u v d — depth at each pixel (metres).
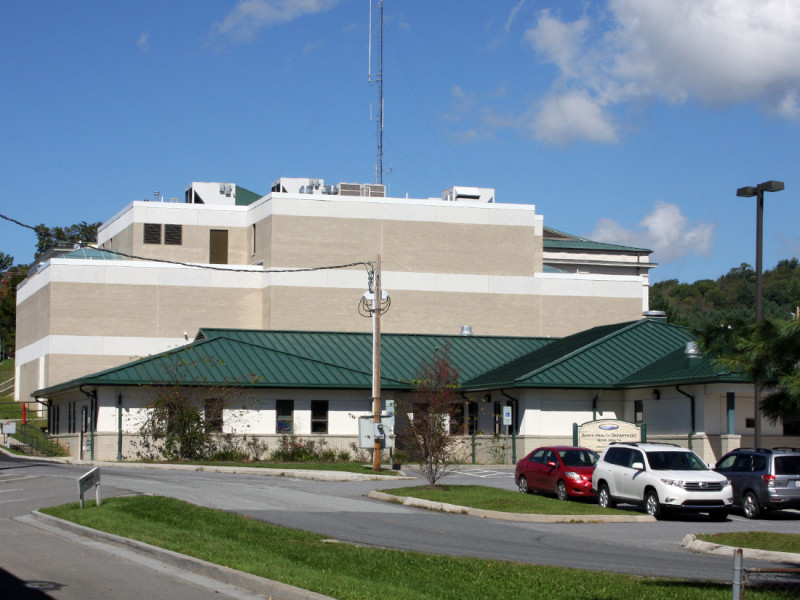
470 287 61.44
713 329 12.66
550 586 12.48
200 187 69.06
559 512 22.80
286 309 58.00
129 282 56.66
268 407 42.06
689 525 22.12
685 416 36.44
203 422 40.09
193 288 57.78
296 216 59.03
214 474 33.38
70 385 41.53
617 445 25.33
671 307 85.56
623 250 85.75
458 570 13.46
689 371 36.19
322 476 32.38
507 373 43.56
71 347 55.22
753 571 9.10
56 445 45.44
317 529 18.89
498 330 61.66
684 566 15.57
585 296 63.41
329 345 48.16
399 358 47.44
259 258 60.88
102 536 16.78
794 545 17.55
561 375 39.75
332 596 11.23
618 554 16.98
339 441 42.59
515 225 62.66
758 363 12.08
